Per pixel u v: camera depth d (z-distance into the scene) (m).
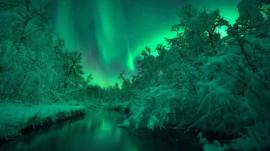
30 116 8.44
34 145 6.08
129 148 5.82
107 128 10.00
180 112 9.66
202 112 7.27
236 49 5.05
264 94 3.75
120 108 33.41
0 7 12.31
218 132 6.72
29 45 14.12
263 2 5.46
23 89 11.49
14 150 5.44
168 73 11.55
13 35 12.45
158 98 10.10
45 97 14.35
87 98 42.78
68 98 26.02
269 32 4.83
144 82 17.27
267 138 3.56
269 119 3.66
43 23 15.89
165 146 5.92
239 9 5.65
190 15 11.12
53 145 6.19
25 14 13.89
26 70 11.80
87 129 9.62
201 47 9.99
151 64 15.98
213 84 5.31
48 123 11.00
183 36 11.16
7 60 10.64
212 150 4.79
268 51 4.13
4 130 6.55
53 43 18.08
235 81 4.62
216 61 4.70
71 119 15.02
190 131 8.34
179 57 10.44
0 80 10.19
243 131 5.65
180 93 9.46
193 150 5.31
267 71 3.92
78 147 5.96
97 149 5.72
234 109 5.66
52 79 14.85
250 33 5.20
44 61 13.91
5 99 10.62
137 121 9.95
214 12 9.09
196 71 8.70
